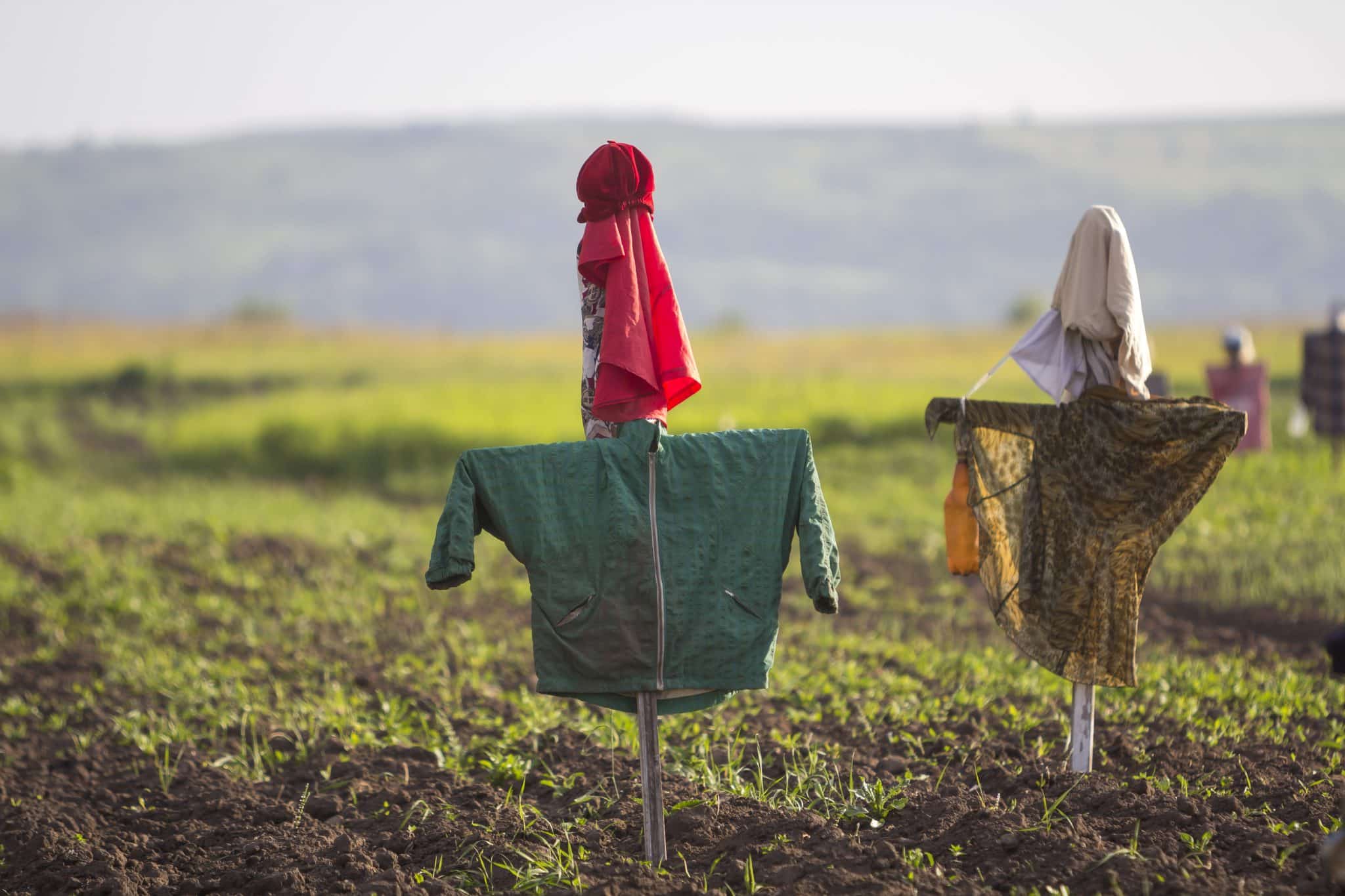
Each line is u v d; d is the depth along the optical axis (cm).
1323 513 2844
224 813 1466
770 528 1112
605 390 1153
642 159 1166
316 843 1308
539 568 1100
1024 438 1397
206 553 3066
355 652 2295
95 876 1249
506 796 1445
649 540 1094
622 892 1053
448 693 1939
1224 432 1296
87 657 2306
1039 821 1205
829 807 1306
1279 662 1970
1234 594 2422
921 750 1549
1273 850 1098
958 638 2311
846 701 1800
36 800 1572
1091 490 1345
